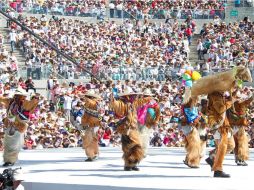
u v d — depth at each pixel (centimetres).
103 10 6066
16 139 2070
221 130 1762
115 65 4891
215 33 6038
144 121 1975
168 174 1848
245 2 6359
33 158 2356
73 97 4228
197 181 1688
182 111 2027
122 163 2175
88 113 2244
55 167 2042
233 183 1652
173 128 3734
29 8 5578
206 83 1748
